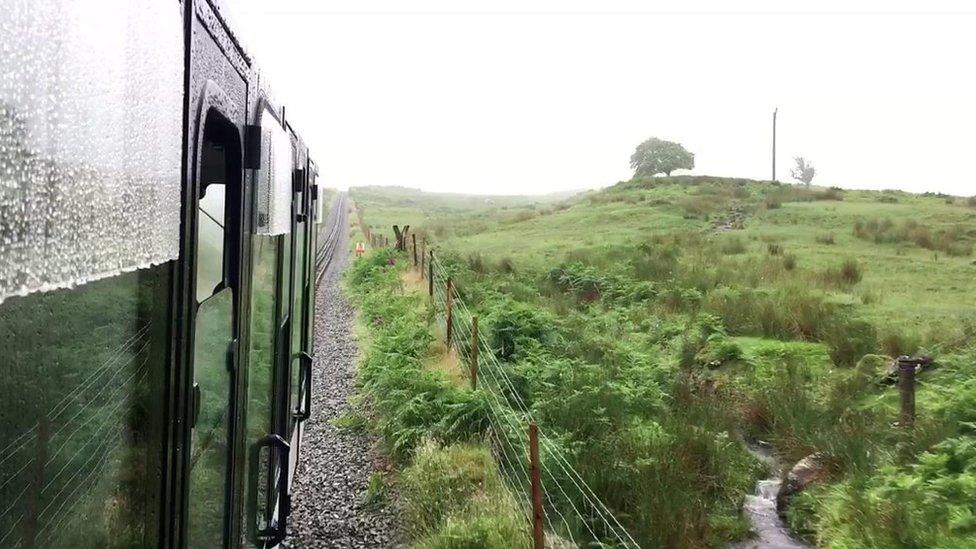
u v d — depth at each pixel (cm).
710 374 1081
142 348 160
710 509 661
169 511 177
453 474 661
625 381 948
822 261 2186
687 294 1572
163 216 146
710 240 2667
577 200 5122
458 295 1498
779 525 660
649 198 4297
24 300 107
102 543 142
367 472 739
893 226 2794
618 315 1438
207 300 211
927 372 1000
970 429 736
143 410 162
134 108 124
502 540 546
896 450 736
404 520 626
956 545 527
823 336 1255
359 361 1198
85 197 103
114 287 142
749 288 1712
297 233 530
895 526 572
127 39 120
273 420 392
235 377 256
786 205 3625
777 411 903
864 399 938
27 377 109
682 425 827
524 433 747
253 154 277
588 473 671
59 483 122
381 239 3108
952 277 1934
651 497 639
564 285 1836
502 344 1119
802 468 732
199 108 191
